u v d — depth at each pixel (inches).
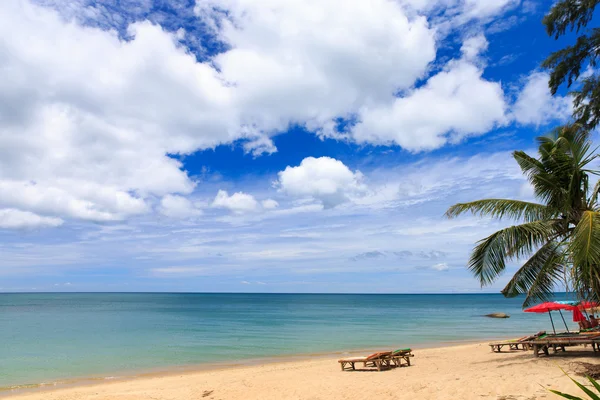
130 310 3238.2
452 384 407.8
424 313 2810.0
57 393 558.6
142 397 500.7
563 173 466.6
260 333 1402.6
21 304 4547.2
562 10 467.8
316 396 437.7
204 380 618.5
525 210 494.3
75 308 3570.4
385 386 444.1
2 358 893.8
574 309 645.3
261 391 491.5
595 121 497.7
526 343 590.2
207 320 2101.4
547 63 493.0
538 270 502.0
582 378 373.4
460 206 513.0
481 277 494.0
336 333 1385.3
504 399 331.3
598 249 355.6
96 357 901.8
